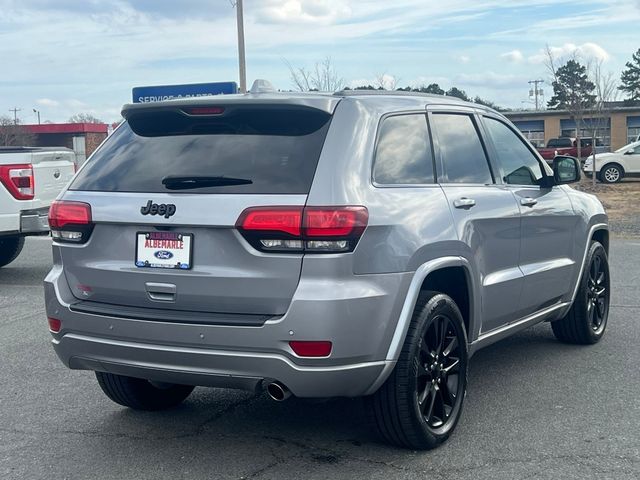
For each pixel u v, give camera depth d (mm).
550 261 5945
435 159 4785
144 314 4105
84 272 4383
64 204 4461
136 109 4469
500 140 5645
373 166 4219
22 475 4246
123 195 4270
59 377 6148
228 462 4363
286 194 3908
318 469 4230
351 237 3881
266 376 3885
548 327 7508
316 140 4102
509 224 5254
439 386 4543
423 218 4348
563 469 4164
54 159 10938
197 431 4875
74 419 5145
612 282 9766
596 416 4988
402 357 4172
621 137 49406
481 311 4953
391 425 4273
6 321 8234
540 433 4703
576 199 6438
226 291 3965
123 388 5008
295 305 3801
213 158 4195
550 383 5707
